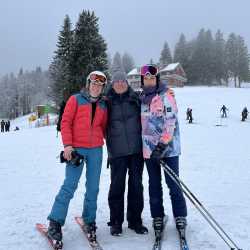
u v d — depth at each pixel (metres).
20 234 5.06
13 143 19.36
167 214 5.77
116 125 4.90
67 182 4.76
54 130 29.94
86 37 43.25
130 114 4.91
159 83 4.91
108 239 4.84
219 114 42.91
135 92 4.96
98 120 4.82
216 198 6.78
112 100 4.90
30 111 118.00
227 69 116.12
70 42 45.53
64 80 44.41
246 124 32.44
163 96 4.80
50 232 4.62
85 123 4.76
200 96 62.50
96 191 4.89
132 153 4.90
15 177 9.42
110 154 4.99
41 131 29.55
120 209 5.04
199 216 5.63
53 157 13.27
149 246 4.61
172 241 4.73
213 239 4.74
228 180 8.54
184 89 79.69
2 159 12.99
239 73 115.12
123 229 5.18
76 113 4.79
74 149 4.77
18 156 13.77
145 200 6.57
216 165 10.88
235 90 74.38
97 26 44.16
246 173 9.48
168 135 4.67
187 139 19.91
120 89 4.91
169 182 4.94
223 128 27.97
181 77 97.69
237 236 4.84
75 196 7.03
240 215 5.69
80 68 42.94
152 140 4.83
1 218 5.78
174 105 4.79
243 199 6.69
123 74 4.91
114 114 4.90
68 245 4.66
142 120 4.89
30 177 9.38
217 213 5.80
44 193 7.49
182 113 44.78
